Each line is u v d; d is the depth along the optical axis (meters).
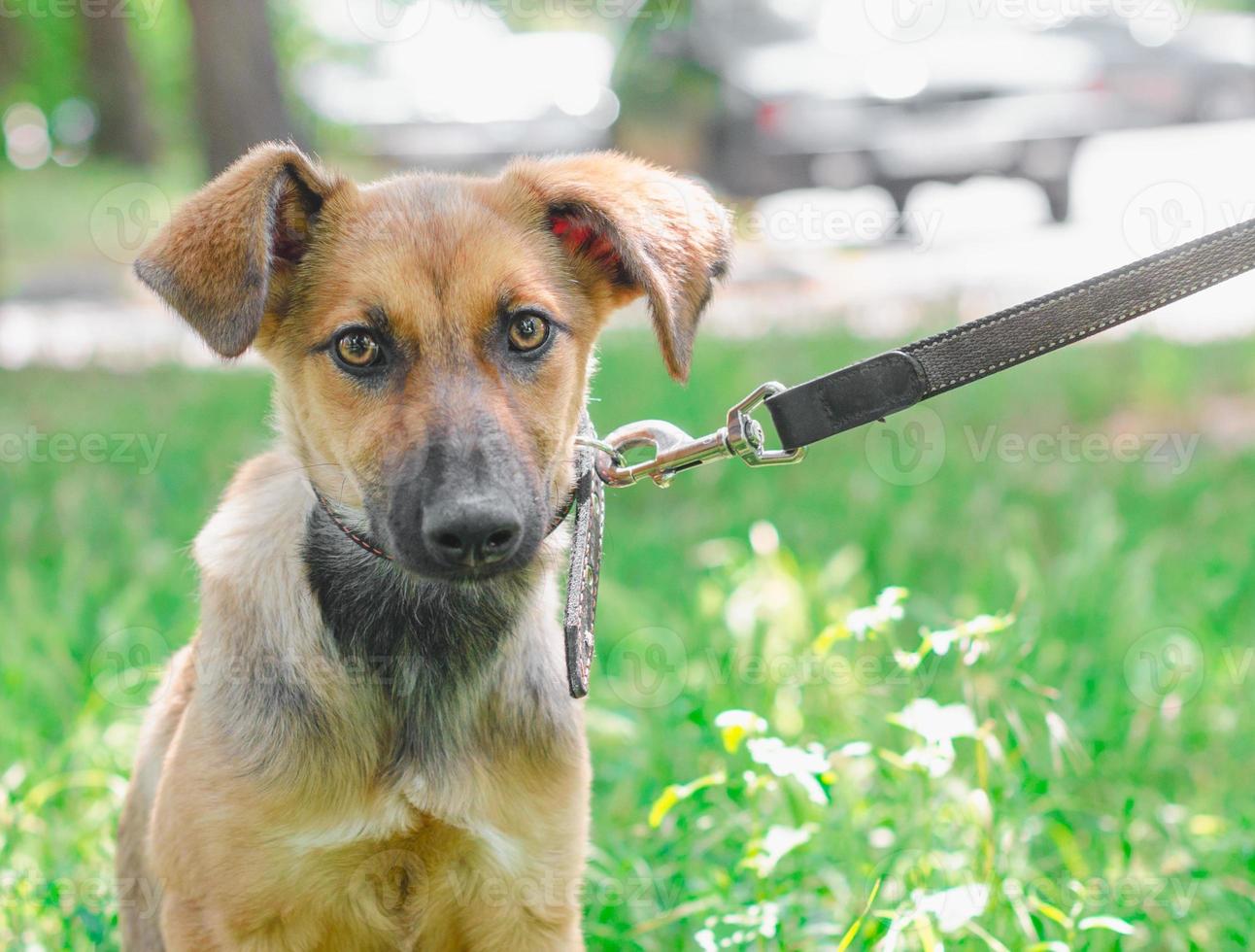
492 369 3.03
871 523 6.33
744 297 12.41
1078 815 4.02
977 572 5.65
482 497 2.78
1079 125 15.28
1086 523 6.01
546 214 3.31
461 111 18.64
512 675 3.27
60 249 17.03
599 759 4.56
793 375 8.54
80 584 5.71
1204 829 4.00
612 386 8.48
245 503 3.38
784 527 6.36
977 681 4.12
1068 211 15.41
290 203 3.19
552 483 3.25
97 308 13.92
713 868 3.74
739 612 5.00
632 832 4.06
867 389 3.00
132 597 5.36
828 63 14.92
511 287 3.06
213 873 3.07
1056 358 9.27
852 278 13.16
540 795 3.23
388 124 18.70
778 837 3.34
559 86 18.56
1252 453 7.34
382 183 3.38
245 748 3.06
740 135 14.77
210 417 8.24
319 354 3.09
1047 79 15.38
